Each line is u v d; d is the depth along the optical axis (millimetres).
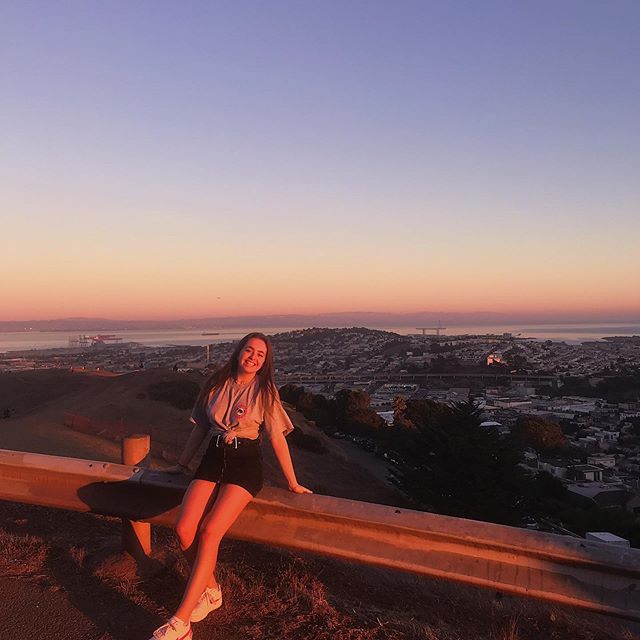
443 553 2770
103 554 3752
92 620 3025
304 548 3000
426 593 3910
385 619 3164
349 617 3160
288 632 2957
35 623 3000
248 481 2920
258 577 3617
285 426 3062
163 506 3369
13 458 3654
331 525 2979
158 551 3801
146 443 3652
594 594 2520
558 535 2658
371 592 3717
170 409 32344
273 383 3053
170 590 3340
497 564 2684
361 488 24688
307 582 3598
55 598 3248
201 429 3191
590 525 23328
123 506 3465
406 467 23328
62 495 3588
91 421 24719
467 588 4289
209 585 3049
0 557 3801
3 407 38781
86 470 3480
